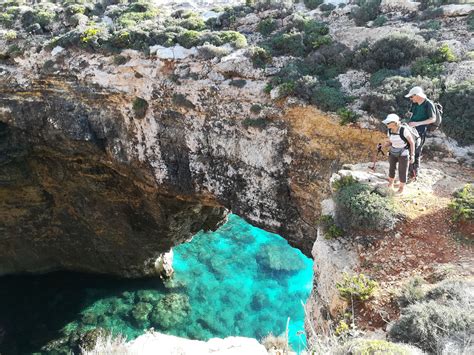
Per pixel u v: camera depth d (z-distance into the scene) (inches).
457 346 280.5
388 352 273.7
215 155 864.3
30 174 1162.0
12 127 1072.8
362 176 517.7
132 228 1192.2
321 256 460.8
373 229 442.0
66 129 1006.4
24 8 1191.6
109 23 1145.4
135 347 417.4
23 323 1140.5
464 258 393.4
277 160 788.6
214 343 418.6
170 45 882.1
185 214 1131.3
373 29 818.2
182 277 1315.2
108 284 1300.4
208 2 1465.3
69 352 1026.7
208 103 842.2
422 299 349.7
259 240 1498.5
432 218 439.2
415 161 501.7
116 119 961.5
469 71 649.0
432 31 767.1
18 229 1261.1
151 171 959.6
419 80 647.8
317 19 937.5
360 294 377.4
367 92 706.2
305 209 787.4
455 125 585.9
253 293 1235.9
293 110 746.8
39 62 1007.6
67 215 1253.7
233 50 859.4
